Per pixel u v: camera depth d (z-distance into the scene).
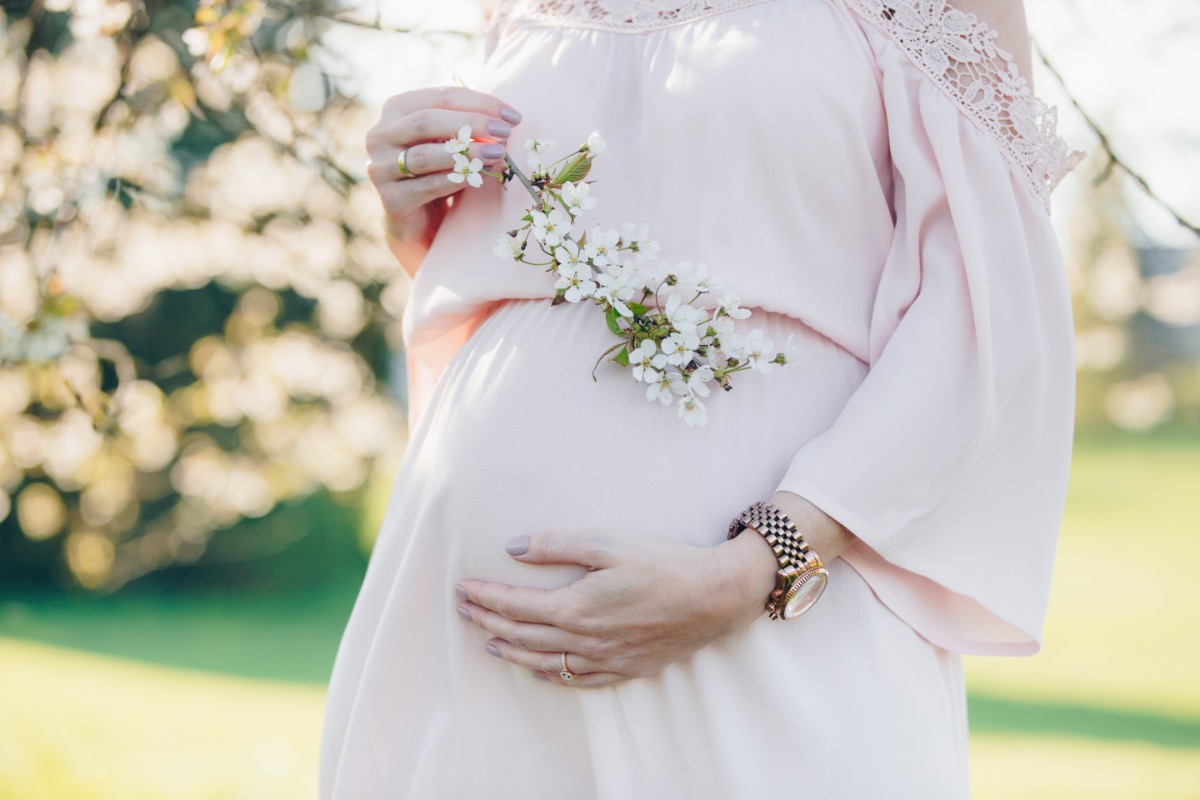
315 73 2.63
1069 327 1.37
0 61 2.84
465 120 1.47
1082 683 7.64
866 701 1.30
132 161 2.79
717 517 1.33
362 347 4.84
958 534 1.37
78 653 7.88
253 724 5.39
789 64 1.36
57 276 2.40
